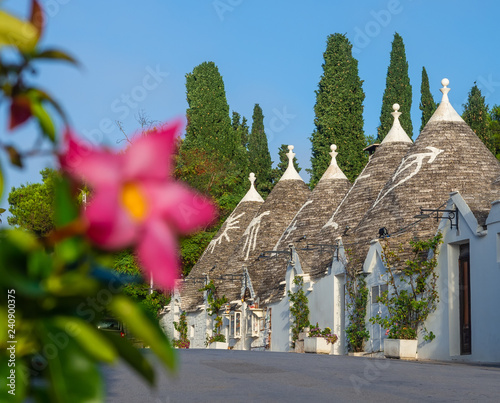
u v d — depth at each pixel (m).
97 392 1.63
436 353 25.62
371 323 29.45
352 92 61.41
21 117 1.68
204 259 52.16
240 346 42.91
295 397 11.52
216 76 66.94
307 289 35.75
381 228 30.08
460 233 25.02
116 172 1.57
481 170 30.94
